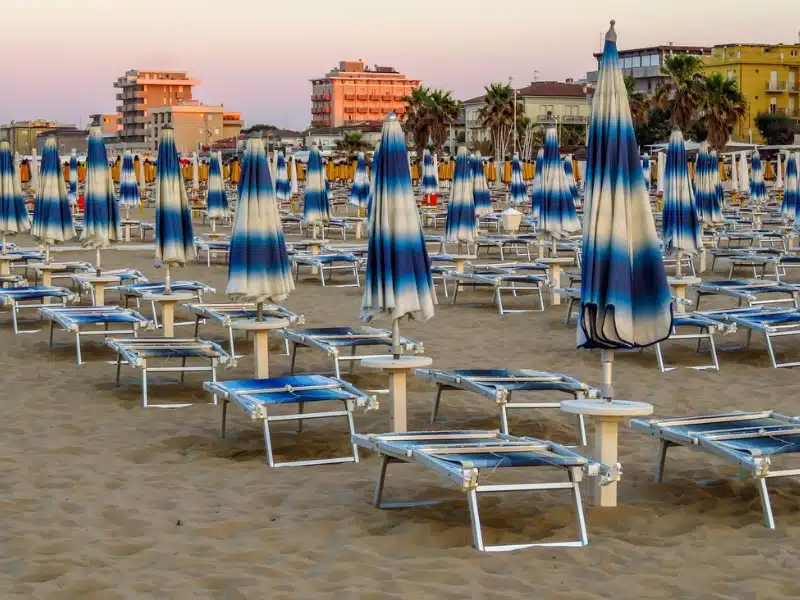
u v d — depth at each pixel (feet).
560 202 47.42
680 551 16.66
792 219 82.84
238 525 17.99
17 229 53.52
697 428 20.18
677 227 40.32
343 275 59.00
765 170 156.35
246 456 23.17
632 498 19.72
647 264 18.47
